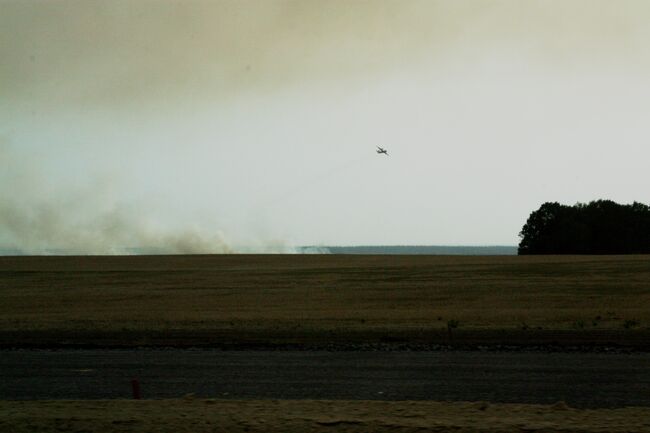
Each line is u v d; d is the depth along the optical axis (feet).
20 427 55.06
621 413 57.06
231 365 87.15
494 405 60.64
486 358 90.27
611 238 488.85
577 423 53.47
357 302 193.57
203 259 449.48
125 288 251.19
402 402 62.39
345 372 81.41
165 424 54.75
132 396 70.74
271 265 382.01
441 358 90.63
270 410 59.00
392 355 93.91
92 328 130.21
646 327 122.62
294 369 83.71
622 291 208.95
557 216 507.30
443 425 52.95
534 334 112.16
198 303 195.93
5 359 94.38
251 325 132.77
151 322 142.41
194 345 106.63
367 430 52.80
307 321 139.95
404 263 374.02
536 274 273.95
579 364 84.89
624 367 82.58
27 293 234.17
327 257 460.55
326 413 57.72
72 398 70.23
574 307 168.45
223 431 53.21
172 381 77.56
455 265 340.59
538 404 64.49
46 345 108.78
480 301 189.67
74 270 349.00
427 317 146.41
